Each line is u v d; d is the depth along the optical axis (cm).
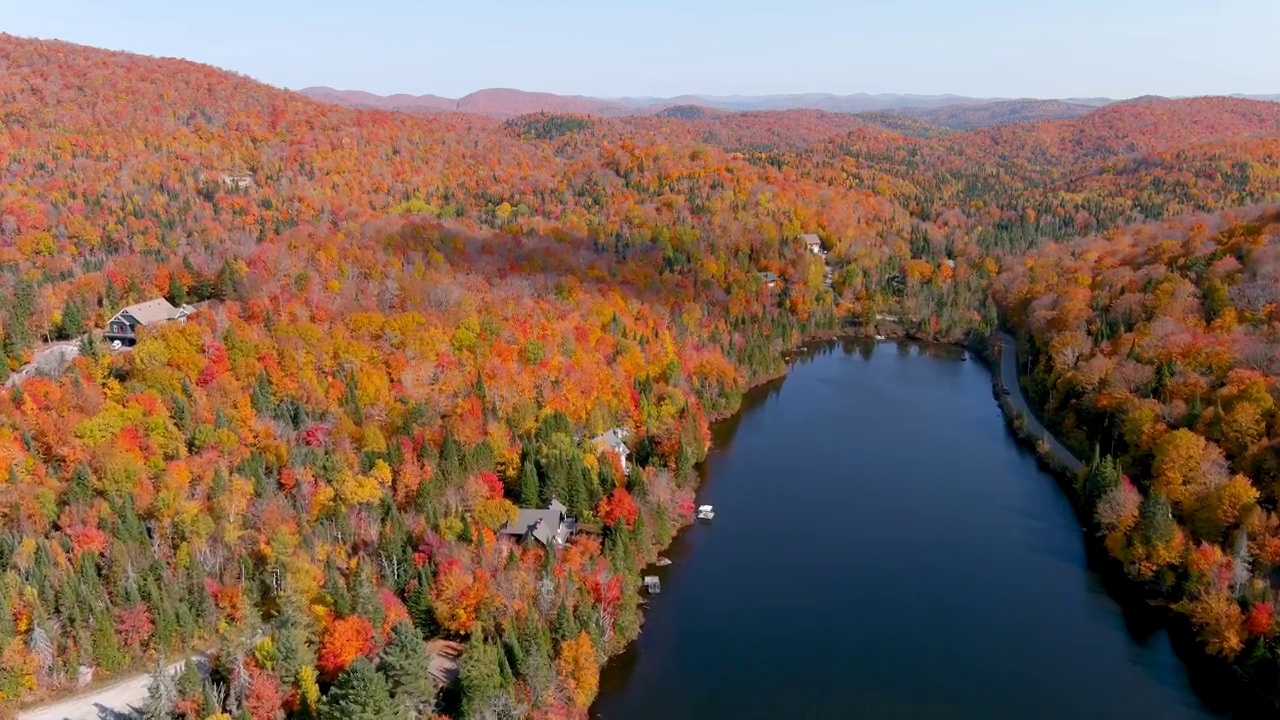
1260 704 8988
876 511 13725
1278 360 13175
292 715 7838
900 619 10725
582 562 10375
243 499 10488
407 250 19350
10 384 13012
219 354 13350
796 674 9644
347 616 8675
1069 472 14375
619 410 15038
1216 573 9950
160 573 9162
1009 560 12131
